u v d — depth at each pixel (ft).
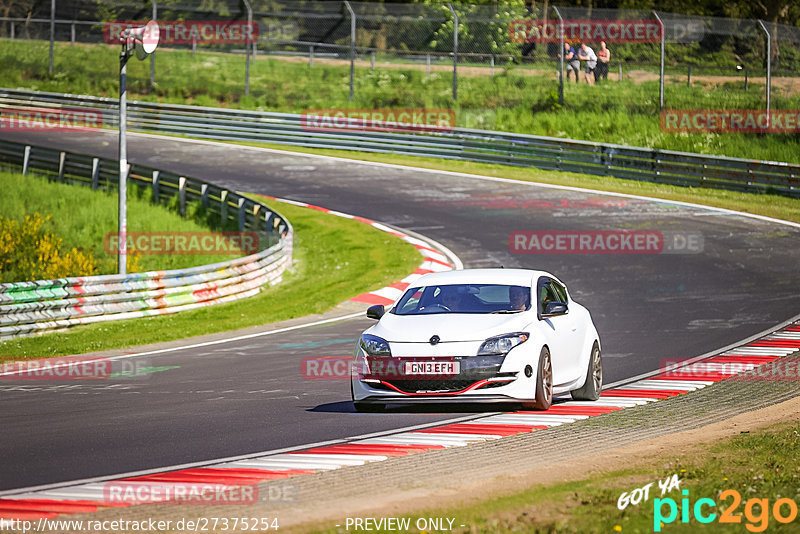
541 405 127.65
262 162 502.79
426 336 126.52
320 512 81.20
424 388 125.49
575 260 312.91
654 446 107.65
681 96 570.46
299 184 453.99
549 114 550.77
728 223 363.15
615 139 515.50
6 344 218.59
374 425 125.39
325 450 110.22
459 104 579.48
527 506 81.05
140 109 586.45
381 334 129.29
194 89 632.79
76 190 431.43
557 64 640.58
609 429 119.85
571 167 472.03
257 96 618.44
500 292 153.38
